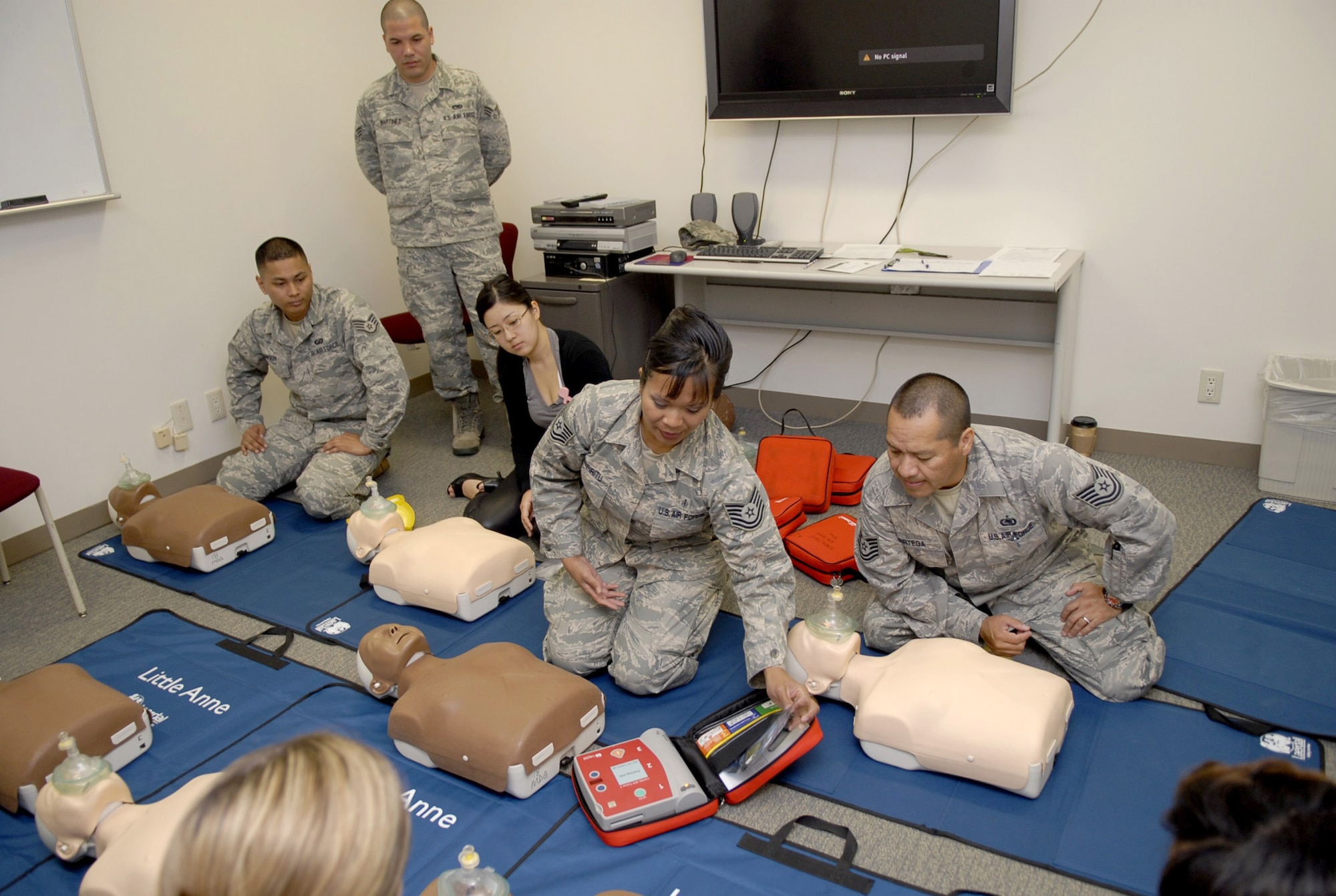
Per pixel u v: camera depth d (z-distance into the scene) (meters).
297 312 3.09
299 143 3.76
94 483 3.22
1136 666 1.99
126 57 3.13
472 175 3.51
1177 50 2.87
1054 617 2.08
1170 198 3.02
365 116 3.49
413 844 1.70
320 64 3.80
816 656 2.01
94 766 1.71
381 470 3.49
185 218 3.38
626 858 1.65
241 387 3.37
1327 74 2.70
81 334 3.12
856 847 1.65
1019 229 3.28
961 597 2.17
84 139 3.01
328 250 3.95
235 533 2.88
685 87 3.71
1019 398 3.51
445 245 3.52
